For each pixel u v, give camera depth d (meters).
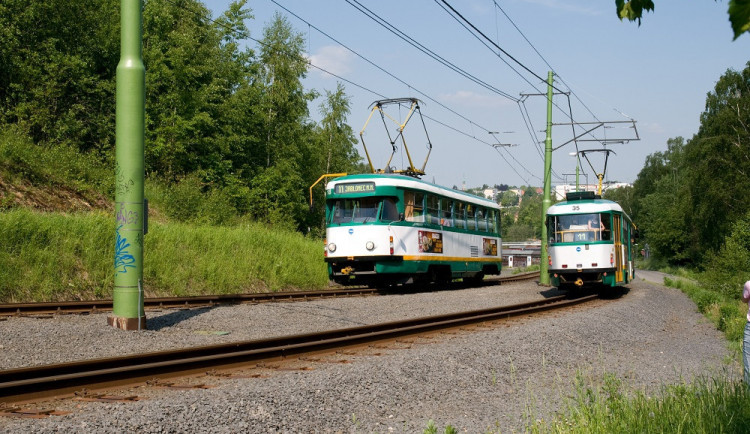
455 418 7.18
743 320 16.00
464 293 23.61
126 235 12.11
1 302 14.97
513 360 10.67
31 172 24.38
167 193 31.23
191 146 42.12
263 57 51.47
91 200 25.72
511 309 17.91
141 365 7.79
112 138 35.44
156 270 19.34
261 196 46.50
